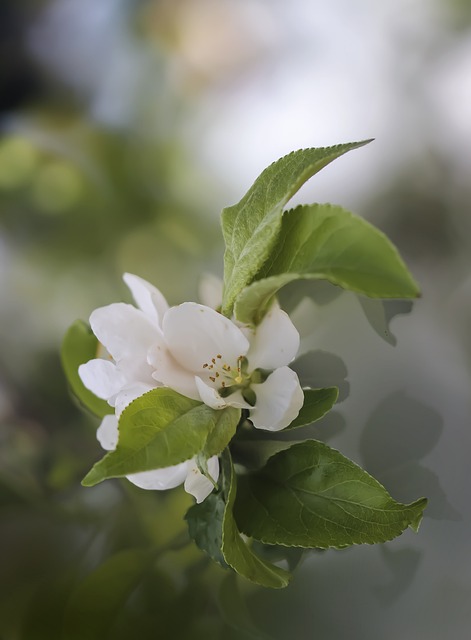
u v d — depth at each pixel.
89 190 0.51
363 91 0.50
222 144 0.51
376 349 0.40
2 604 0.40
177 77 0.53
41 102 0.54
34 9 0.55
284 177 0.29
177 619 0.37
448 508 0.37
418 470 0.37
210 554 0.32
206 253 0.48
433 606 0.36
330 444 0.37
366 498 0.31
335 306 0.39
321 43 0.51
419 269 0.45
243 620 0.37
